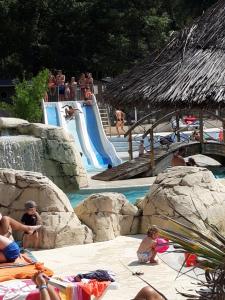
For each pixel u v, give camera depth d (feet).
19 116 113.70
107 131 123.95
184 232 19.33
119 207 44.19
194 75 54.90
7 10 156.46
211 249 17.99
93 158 97.19
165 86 55.98
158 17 161.89
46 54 162.40
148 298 21.54
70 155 72.59
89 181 72.90
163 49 61.16
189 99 53.31
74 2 161.17
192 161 61.67
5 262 30.91
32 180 43.19
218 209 42.39
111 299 30.60
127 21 161.99
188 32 59.57
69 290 27.20
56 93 117.29
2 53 162.30
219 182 45.47
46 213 42.11
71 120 105.70
